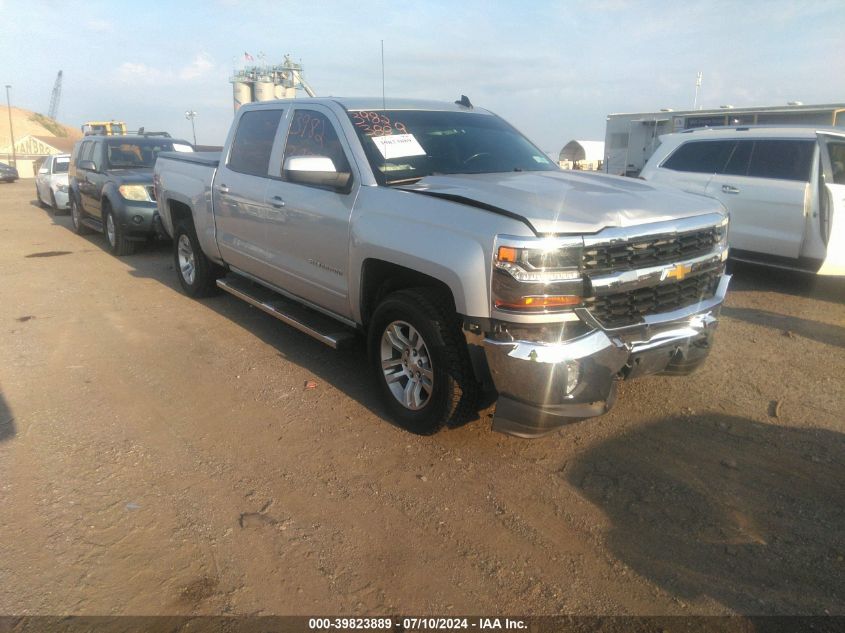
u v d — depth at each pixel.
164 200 7.14
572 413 3.21
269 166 5.16
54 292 7.52
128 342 5.69
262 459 3.70
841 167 7.04
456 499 3.30
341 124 4.44
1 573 2.75
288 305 5.24
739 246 7.71
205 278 6.89
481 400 3.65
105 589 2.66
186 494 3.35
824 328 5.99
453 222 3.39
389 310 3.84
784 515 3.14
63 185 15.27
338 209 4.23
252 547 2.93
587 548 2.92
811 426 4.04
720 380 4.76
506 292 3.11
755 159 7.58
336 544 2.95
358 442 3.88
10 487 3.40
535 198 3.43
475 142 4.76
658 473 3.52
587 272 3.17
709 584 2.69
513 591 2.67
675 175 8.38
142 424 4.13
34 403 4.43
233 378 4.86
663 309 3.56
